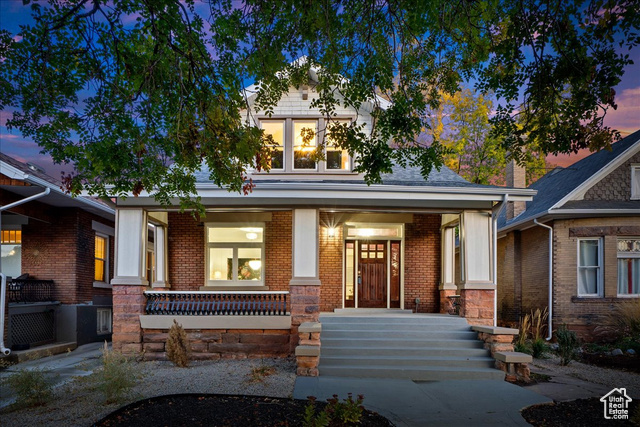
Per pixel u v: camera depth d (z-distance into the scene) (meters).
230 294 12.34
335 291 15.52
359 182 13.00
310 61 7.41
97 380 8.31
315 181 13.41
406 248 15.84
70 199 13.93
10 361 11.95
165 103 7.25
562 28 6.18
